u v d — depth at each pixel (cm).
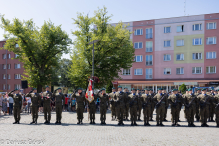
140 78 3669
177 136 855
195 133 925
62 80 5634
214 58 3359
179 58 3522
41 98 1230
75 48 2461
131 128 1057
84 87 2372
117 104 1191
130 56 2434
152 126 1145
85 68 2341
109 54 2389
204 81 3234
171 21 3569
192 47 3462
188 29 3488
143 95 1207
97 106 2233
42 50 2603
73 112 1984
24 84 1950
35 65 2683
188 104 1170
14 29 2442
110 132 935
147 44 3662
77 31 2400
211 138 822
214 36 3369
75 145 702
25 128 1034
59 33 2664
